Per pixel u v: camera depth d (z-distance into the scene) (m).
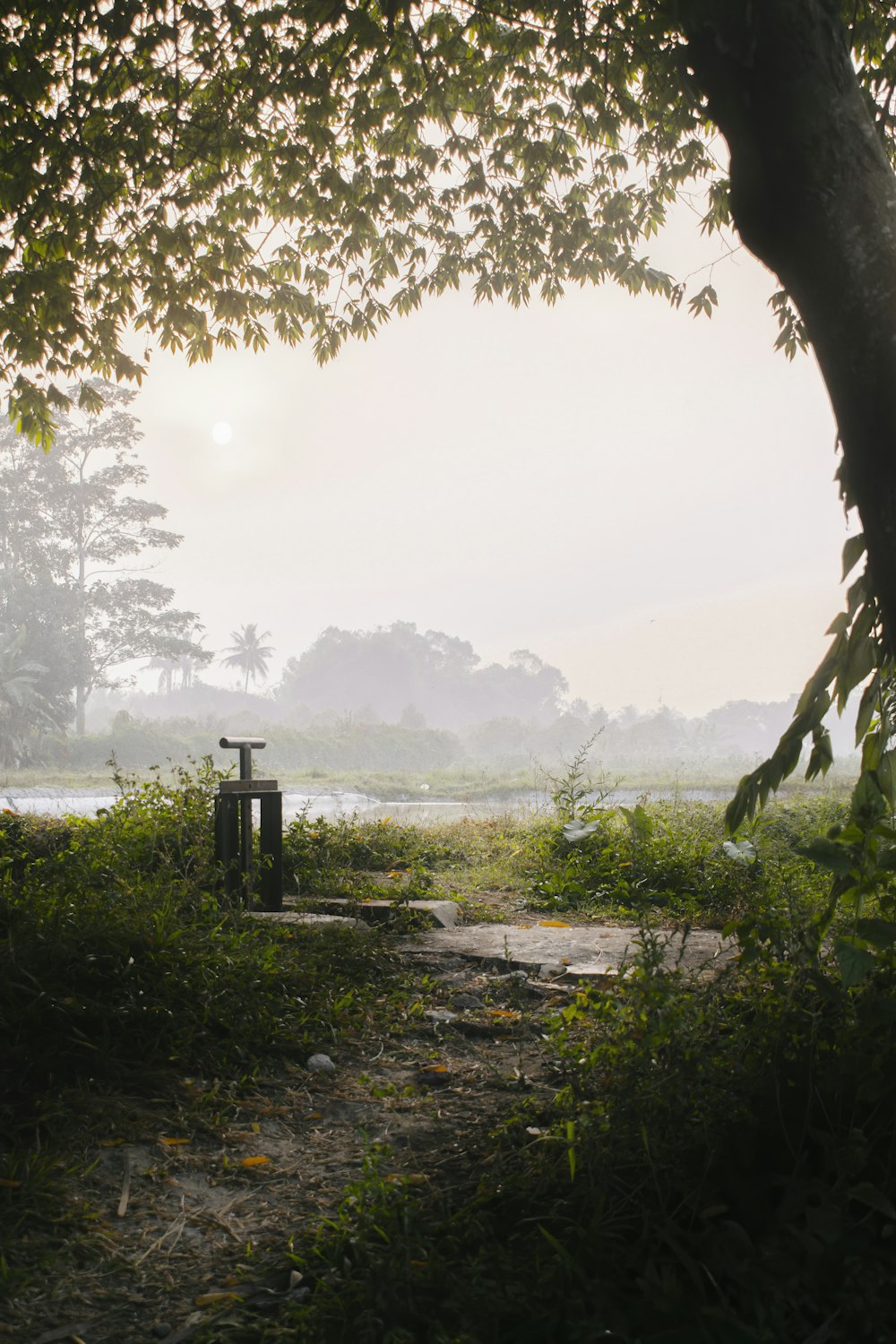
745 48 2.96
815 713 3.88
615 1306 2.28
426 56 6.48
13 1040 3.86
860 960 2.85
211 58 6.53
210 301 8.00
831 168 2.93
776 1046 3.01
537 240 8.42
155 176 7.21
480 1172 3.09
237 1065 4.10
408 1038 4.64
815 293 3.00
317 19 6.23
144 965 4.50
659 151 7.62
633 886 8.16
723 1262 2.34
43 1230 2.79
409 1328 2.24
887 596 2.99
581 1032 4.37
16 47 6.27
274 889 6.93
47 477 64.00
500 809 16.00
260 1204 3.03
